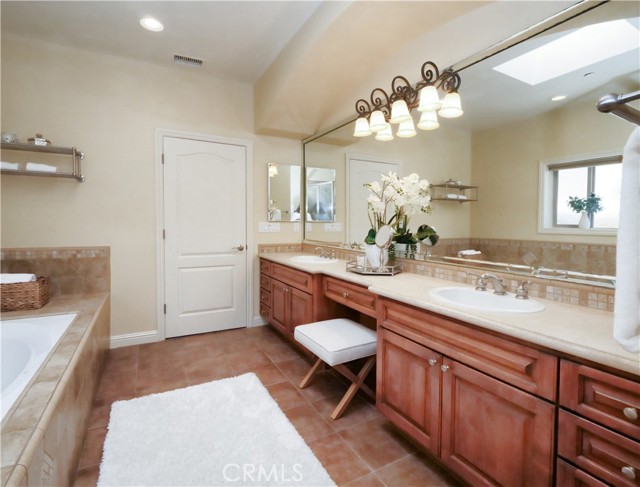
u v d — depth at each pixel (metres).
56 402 1.12
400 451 1.61
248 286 3.48
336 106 2.97
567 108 1.43
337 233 3.04
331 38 2.14
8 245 2.55
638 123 0.74
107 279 2.86
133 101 2.90
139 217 2.96
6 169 2.36
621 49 1.25
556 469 0.97
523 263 1.62
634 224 0.86
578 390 0.92
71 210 2.72
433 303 1.37
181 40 2.59
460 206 1.92
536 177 1.56
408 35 2.08
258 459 1.51
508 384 1.10
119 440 1.63
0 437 0.92
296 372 2.46
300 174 3.67
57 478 1.13
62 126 2.67
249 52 2.77
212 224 3.28
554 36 1.46
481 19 1.74
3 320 2.06
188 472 1.43
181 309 3.19
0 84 2.48
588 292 1.34
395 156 2.36
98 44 2.64
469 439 1.23
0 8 2.19
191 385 2.23
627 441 0.83
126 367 2.51
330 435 1.72
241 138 3.37
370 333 1.99
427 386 1.42
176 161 3.09
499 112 1.70
